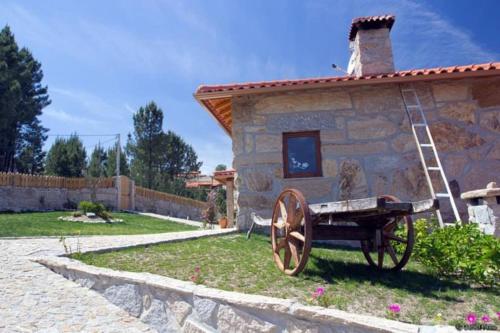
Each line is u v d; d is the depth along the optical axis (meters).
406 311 3.58
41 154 33.31
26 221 11.88
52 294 4.62
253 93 8.13
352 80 7.71
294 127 8.18
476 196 5.48
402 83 8.02
